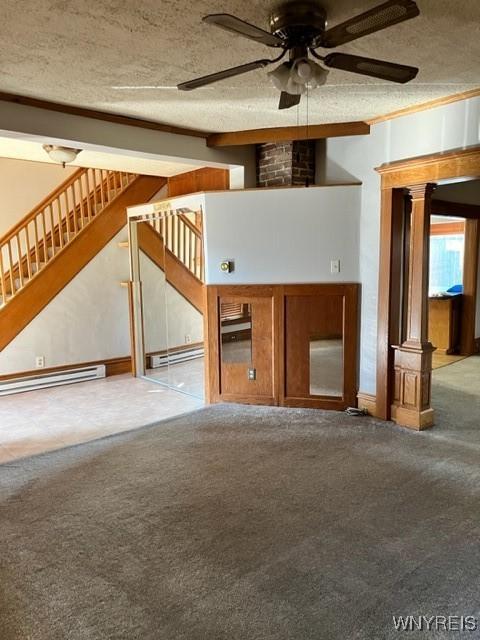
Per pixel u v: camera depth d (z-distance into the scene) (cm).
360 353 439
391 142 396
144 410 478
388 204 400
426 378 400
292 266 450
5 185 644
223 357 479
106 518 270
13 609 200
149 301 611
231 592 208
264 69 283
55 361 580
